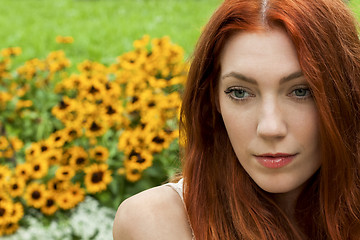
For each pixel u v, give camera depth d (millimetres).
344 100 1509
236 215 1634
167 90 4145
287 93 1456
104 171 3496
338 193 1604
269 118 1443
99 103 3783
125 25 8211
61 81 4805
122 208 1695
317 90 1438
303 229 1728
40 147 3697
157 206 1654
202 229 1633
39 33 7973
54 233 3449
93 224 3484
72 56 6977
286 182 1513
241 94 1487
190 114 1685
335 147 1508
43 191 3508
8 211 3396
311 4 1460
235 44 1457
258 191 1661
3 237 3439
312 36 1434
